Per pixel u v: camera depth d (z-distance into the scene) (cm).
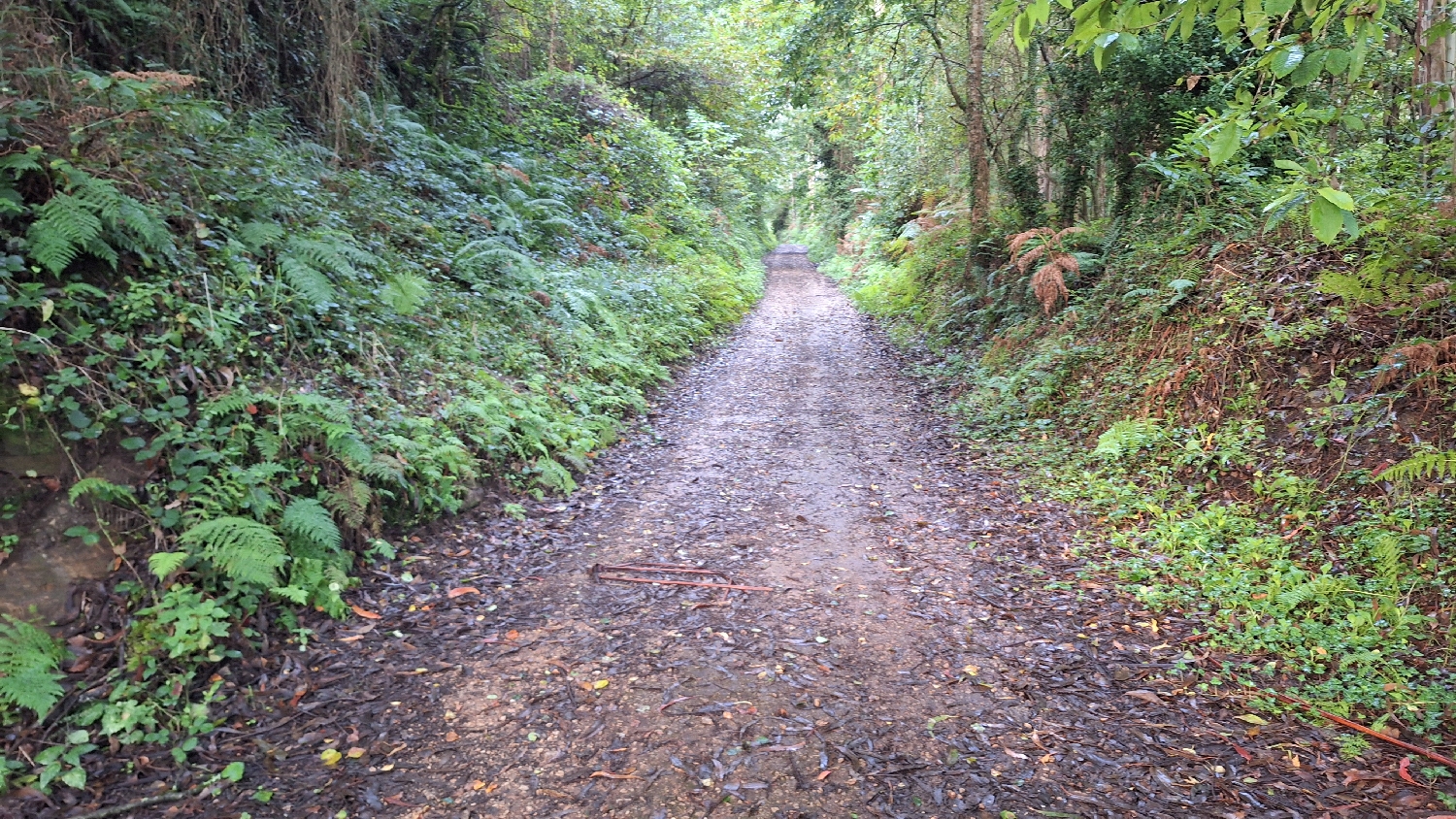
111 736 302
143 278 447
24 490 347
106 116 480
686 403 972
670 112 2341
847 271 2495
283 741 316
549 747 320
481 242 873
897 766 311
